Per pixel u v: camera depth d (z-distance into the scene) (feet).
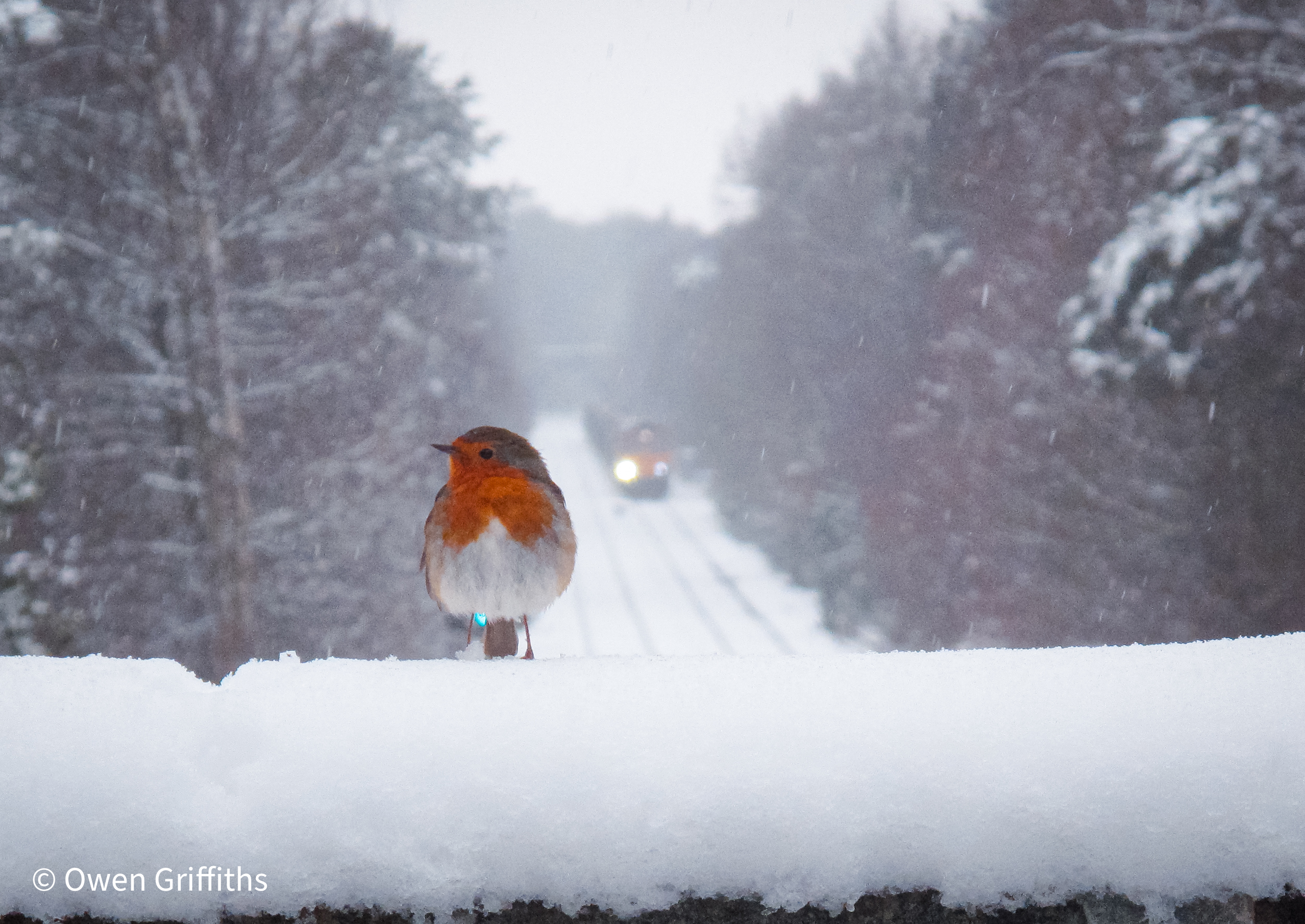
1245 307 57.52
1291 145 55.83
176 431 70.54
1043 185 88.43
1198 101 67.51
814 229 180.04
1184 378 59.98
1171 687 8.36
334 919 7.42
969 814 7.36
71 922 7.45
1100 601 75.77
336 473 79.15
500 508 13.92
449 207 104.88
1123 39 64.95
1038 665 9.18
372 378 85.56
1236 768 7.45
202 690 8.73
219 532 66.44
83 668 9.34
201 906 7.37
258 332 74.64
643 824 7.34
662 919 7.39
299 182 66.64
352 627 81.35
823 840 7.30
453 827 7.34
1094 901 7.41
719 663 9.46
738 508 192.95
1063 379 83.25
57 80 60.64
